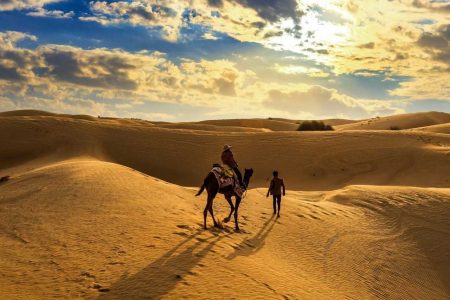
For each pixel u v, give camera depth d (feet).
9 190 65.72
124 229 45.01
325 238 59.88
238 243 47.06
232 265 38.65
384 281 51.85
